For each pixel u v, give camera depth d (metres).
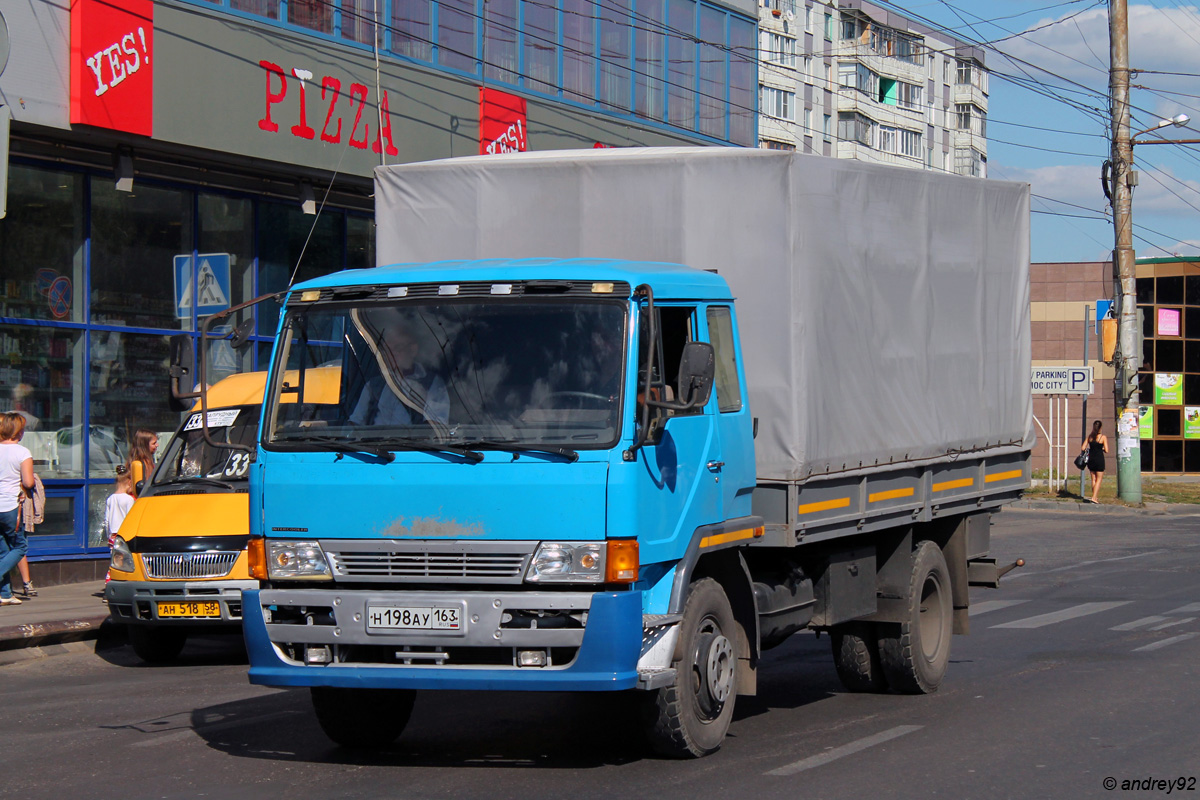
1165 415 50.25
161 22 15.66
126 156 16.08
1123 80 30.36
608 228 8.48
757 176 8.08
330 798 6.43
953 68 76.00
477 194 8.84
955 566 10.33
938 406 9.80
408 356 6.86
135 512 11.61
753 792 6.50
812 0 64.19
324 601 6.62
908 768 7.07
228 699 9.51
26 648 11.74
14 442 13.58
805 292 8.07
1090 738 7.89
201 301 14.21
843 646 9.52
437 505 6.54
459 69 20.22
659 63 24.69
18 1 14.23
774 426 7.95
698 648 7.13
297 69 17.42
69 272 16.03
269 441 6.90
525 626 6.40
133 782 6.86
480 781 6.77
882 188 9.07
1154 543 22.92
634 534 6.41
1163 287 50.19
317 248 19.56
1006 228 11.04
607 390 6.56
